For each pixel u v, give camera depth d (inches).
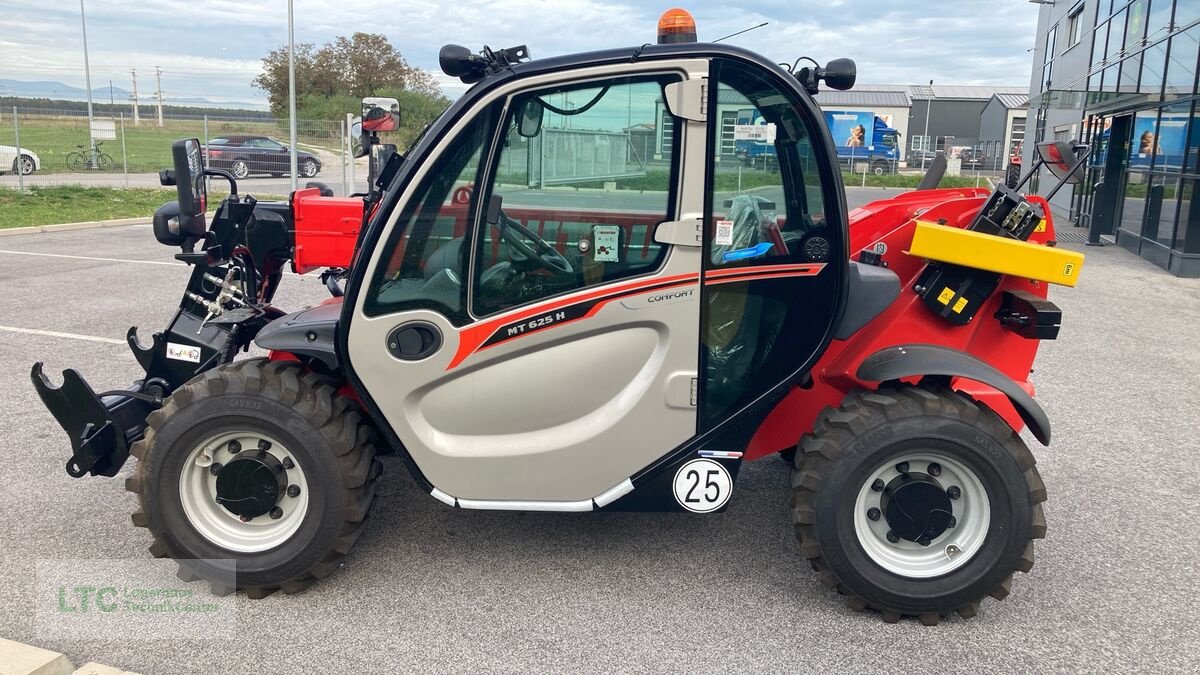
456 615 127.0
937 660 118.2
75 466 139.9
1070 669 116.6
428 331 121.6
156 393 154.8
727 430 126.2
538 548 147.4
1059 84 929.5
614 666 115.6
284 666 114.7
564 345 122.8
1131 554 150.0
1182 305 386.9
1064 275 124.5
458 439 126.7
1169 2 524.4
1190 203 463.2
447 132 117.0
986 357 144.9
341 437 125.7
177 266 415.8
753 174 118.5
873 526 127.0
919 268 148.3
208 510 131.1
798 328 124.0
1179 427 218.7
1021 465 121.8
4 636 120.0
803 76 124.6
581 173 118.1
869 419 121.6
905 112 1847.9
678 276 119.6
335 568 133.6
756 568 142.0
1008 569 124.0
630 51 114.3
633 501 129.0
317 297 354.0
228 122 967.0
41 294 345.7
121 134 884.0
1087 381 261.1
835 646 121.0
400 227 119.3
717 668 115.5
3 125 932.6
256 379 125.4
